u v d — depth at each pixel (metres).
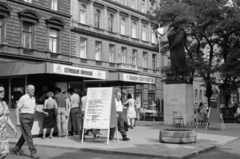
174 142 11.81
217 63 34.66
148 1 56.59
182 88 19.36
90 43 44.53
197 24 30.38
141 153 9.65
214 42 33.09
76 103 14.91
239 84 34.25
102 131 17.22
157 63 58.25
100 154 10.09
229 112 34.19
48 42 38.06
